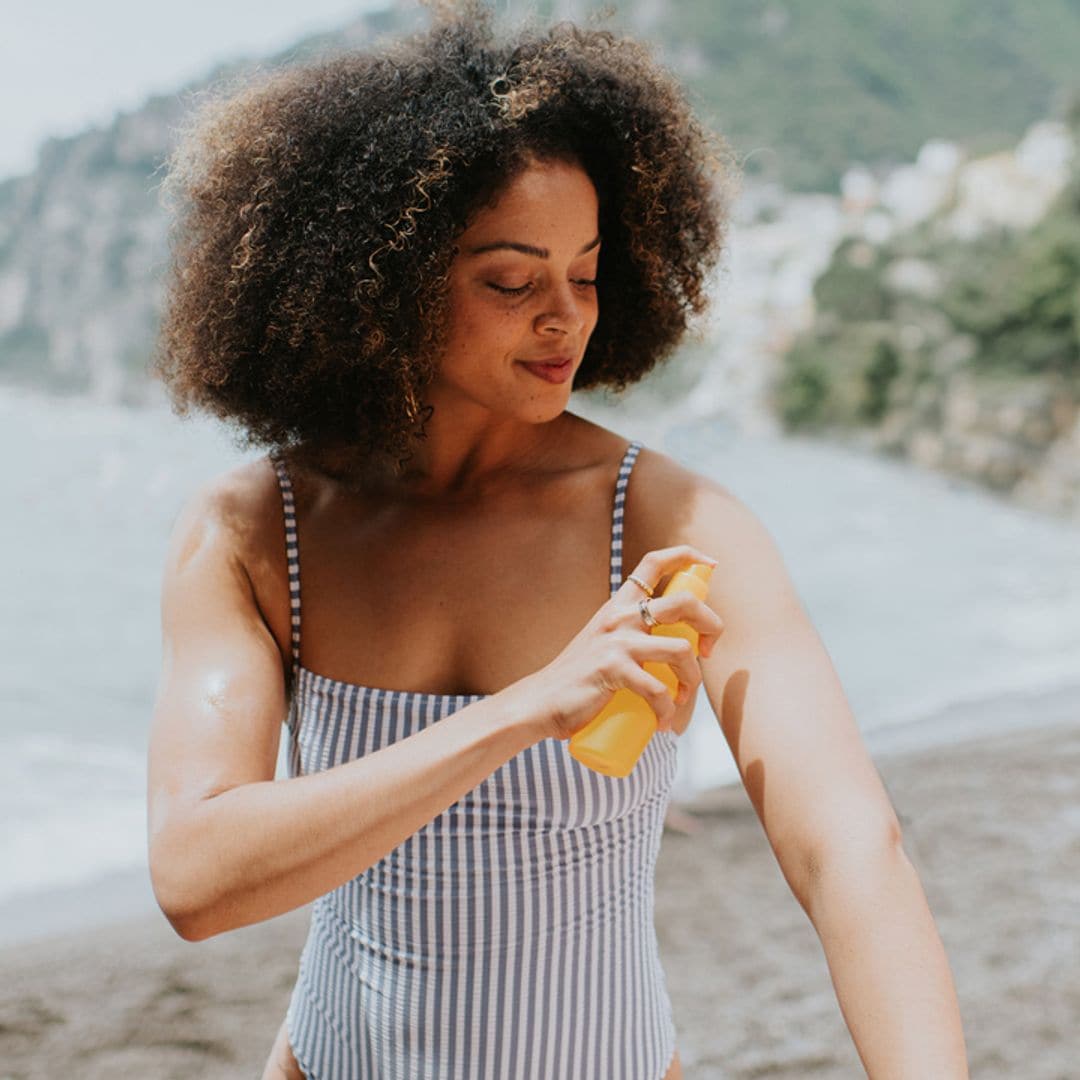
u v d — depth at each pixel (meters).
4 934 4.10
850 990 0.99
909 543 21.03
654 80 1.31
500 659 1.25
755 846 4.79
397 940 1.23
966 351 57.12
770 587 1.18
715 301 1.51
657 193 1.32
